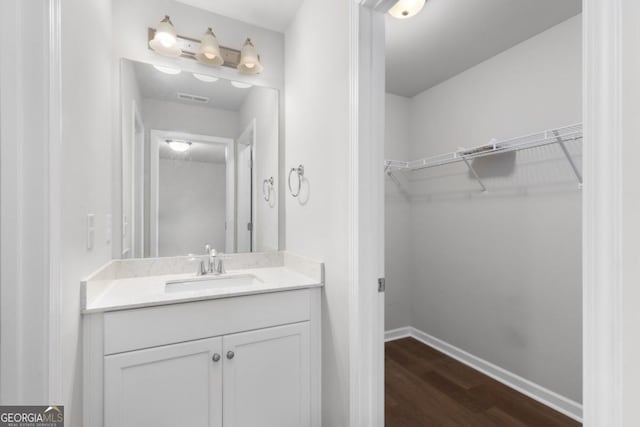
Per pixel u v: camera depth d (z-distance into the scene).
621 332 0.48
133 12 1.66
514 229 2.02
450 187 2.50
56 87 0.78
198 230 1.83
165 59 1.74
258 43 1.98
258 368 1.36
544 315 1.85
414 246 2.87
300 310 1.46
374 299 1.22
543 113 1.84
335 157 1.39
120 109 1.61
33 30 0.74
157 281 1.56
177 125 1.79
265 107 1.99
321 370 1.50
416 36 1.91
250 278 1.76
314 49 1.60
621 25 0.48
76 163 0.97
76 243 0.98
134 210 1.67
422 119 2.76
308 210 1.67
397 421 1.68
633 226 0.47
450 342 2.50
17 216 0.73
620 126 0.48
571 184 1.72
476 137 2.28
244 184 1.93
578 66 1.68
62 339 0.85
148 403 1.16
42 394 0.74
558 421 1.67
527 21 1.75
